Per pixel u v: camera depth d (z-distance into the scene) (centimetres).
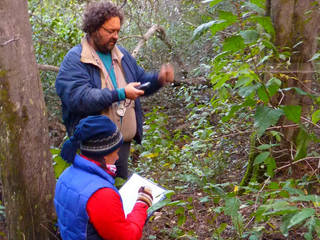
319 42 304
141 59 730
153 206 226
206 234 302
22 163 261
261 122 220
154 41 704
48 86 618
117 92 281
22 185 263
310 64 301
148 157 408
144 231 325
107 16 284
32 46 264
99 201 193
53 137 599
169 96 722
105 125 202
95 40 293
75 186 199
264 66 282
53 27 651
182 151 415
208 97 628
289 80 303
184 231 304
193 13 553
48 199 275
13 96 254
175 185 387
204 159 383
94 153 202
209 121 501
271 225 261
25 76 257
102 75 296
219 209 235
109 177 204
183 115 656
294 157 285
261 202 288
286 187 221
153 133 465
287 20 299
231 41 233
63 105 298
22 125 258
